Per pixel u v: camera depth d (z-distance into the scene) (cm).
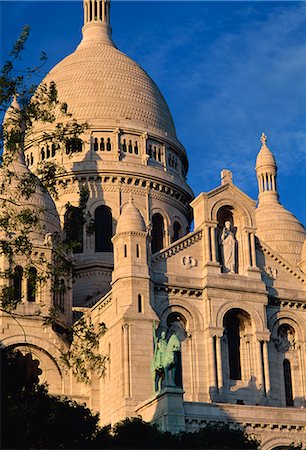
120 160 12481
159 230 12481
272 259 10231
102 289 11794
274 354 9856
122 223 9612
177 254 9806
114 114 12812
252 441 8069
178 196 12788
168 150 13025
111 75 13238
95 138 12594
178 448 7581
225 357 9556
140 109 13050
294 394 9800
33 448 7369
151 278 9481
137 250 9500
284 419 8800
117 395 9069
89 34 14262
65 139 7519
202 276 9800
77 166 12288
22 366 8200
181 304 9625
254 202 10238
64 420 7638
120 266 9456
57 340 9894
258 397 9500
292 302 10088
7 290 6969
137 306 9262
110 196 12275
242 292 9812
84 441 7562
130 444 7556
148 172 12500
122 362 9050
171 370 8538
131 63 13638
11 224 7112
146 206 12388
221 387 9381
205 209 10006
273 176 12912
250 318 9769
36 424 7481
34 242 10188
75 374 7469
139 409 8800
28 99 7019
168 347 8625
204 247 9900
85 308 10831
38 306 9931
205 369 9469
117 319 9238
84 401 9625
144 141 12731
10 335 9744
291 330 10062
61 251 7650
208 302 9662
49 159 12394
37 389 7950
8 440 7269
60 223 10862
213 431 7981
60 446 7450
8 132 7031
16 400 7650
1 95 6894
